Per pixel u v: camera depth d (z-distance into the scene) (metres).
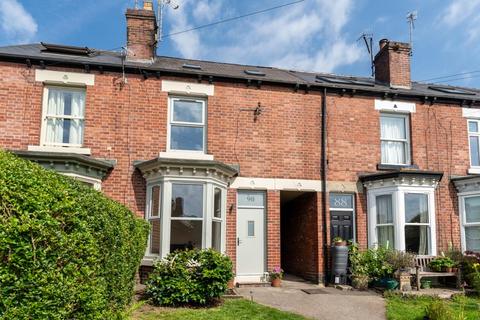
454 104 14.02
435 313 7.98
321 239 12.36
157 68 11.95
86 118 11.53
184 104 12.34
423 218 12.54
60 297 4.05
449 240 13.01
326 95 13.15
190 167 10.92
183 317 7.74
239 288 11.16
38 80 11.43
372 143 13.24
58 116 11.52
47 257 3.97
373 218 12.65
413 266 11.24
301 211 13.54
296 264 13.73
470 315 8.70
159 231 10.81
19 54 11.29
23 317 3.71
